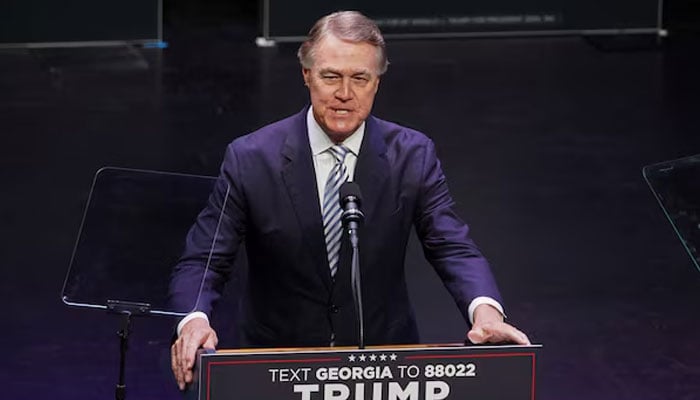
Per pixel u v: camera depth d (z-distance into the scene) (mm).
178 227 11773
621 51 37156
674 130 30984
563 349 20703
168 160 28484
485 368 10469
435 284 22938
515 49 37281
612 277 23328
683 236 11469
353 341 12625
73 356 20250
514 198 26734
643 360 20359
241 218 12523
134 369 19859
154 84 33781
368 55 11594
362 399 10328
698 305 22297
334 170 12477
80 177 27375
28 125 30375
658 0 38719
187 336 10953
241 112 31766
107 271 11289
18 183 26891
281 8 37531
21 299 22125
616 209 26281
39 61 35438
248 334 12938
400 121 31125
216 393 10086
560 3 38562
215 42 37625
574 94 33469
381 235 12531
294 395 10211
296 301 12633
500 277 23297
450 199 13000
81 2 36812
